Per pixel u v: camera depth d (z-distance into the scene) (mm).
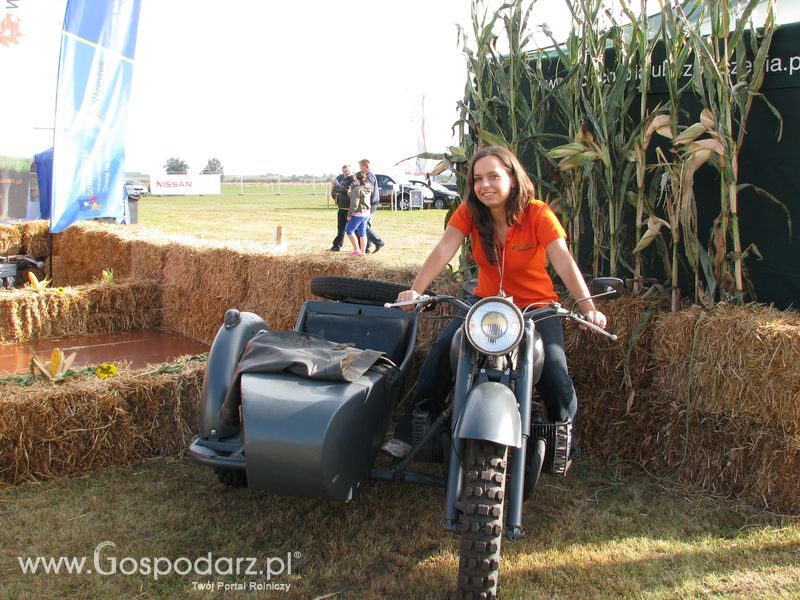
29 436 3887
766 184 4254
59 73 8172
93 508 3639
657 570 3092
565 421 3273
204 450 3295
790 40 4047
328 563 3160
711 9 3922
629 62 4371
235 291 6922
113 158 8867
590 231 5258
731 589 2932
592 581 3020
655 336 4059
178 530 3432
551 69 5266
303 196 43781
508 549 3299
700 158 3969
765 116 4207
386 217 22891
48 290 7684
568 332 4375
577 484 4020
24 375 4438
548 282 3441
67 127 8336
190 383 4426
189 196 44594
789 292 4242
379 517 3561
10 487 3836
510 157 3246
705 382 3775
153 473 4082
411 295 3072
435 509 3680
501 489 2615
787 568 3082
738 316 3695
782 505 3596
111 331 7938
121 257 8992
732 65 4277
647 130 4250
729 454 3752
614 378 4277
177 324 7973
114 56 8633
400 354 3918
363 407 3096
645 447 4211
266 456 2900
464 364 2910
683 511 3666
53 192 8328
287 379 3143
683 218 4121
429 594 2924
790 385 3455
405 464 3299
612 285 2951
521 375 2893
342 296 4324
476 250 3457
